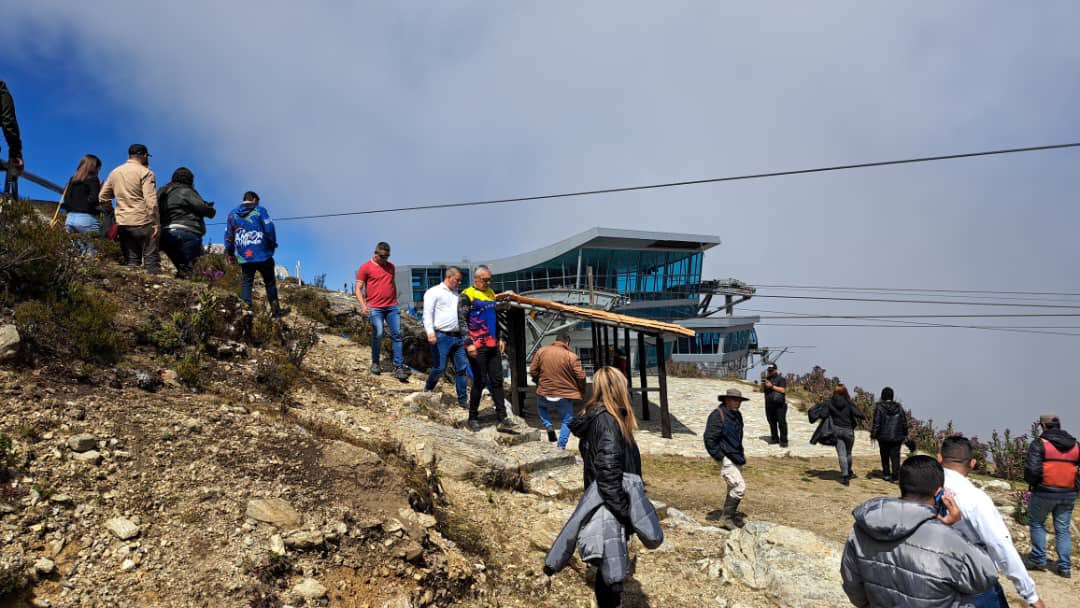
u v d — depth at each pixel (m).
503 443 6.60
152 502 3.09
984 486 9.17
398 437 5.33
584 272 51.97
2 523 2.58
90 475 3.10
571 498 5.59
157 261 6.56
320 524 3.33
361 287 7.85
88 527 2.78
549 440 7.91
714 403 16.88
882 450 9.53
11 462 2.90
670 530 5.29
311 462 3.85
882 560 2.40
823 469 10.27
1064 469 5.48
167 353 5.20
